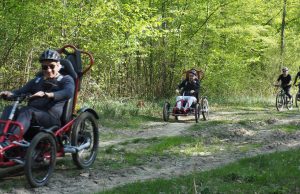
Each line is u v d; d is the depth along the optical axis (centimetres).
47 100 678
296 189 589
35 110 651
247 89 2578
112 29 1642
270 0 2942
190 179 634
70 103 712
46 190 608
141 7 1762
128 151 901
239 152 911
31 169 600
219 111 1862
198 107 1476
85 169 734
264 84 2630
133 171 734
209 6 2212
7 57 1502
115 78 1898
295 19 3141
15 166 680
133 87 2003
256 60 2545
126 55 1933
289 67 2809
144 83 2080
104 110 1464
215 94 2438
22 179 648
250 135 1116
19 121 625
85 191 609
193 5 2184
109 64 1823
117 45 1639
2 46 1428
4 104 1320
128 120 1395
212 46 2403
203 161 827
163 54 2191
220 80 2373
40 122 656
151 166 777
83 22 1537
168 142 979
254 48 2741
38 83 703
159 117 1581
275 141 1031
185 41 2200
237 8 2295
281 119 1458
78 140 730
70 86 687
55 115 680
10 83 1556
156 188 589
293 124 1315
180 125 1370
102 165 769
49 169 634
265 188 596
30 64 1554
